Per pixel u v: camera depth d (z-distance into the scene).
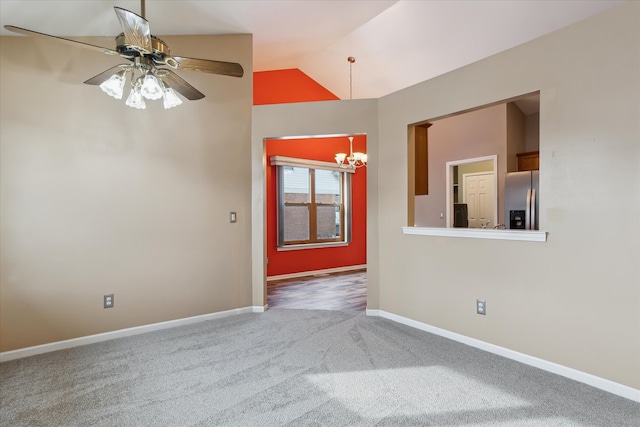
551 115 2.54
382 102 3.89
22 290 2.94
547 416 1.98
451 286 3.22
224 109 3.96
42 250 3.02
